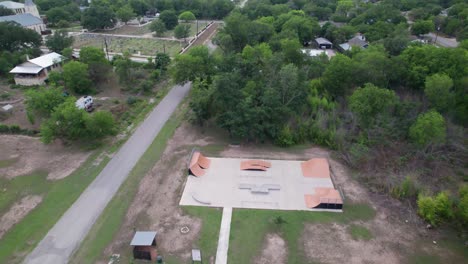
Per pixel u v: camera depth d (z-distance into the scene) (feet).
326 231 134.10
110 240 127.34
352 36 384.47
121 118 221.66
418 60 239.30
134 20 558.15
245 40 331.77
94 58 272.10
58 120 181.37
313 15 519.60
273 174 168.86
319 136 196.34
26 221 135.64
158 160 179.11
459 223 138.00
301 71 219.20
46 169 169.17
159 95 259.80
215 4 569.23
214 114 207.21
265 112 189.16
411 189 153.07
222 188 157.99
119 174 166.30
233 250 124.26
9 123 215.31
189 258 120.37
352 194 155.84
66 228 132.16
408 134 195.21
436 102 203.41
